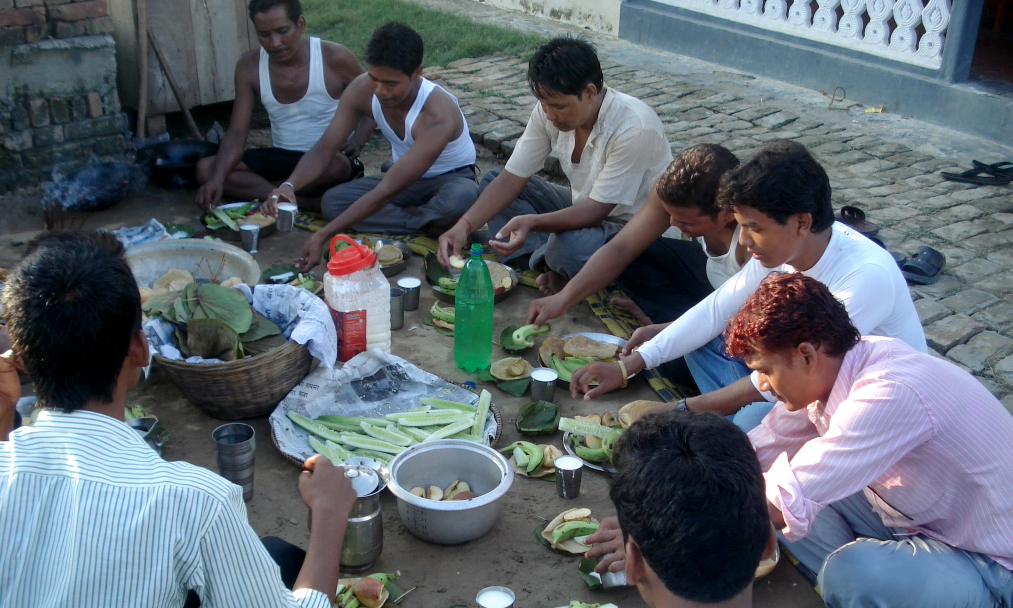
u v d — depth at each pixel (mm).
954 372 2271
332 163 5203
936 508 2340
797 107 7473
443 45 9070
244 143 5324
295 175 4910
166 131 6418
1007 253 5078
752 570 1611
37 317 1588
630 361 3365
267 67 5281
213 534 1595
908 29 7273
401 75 4461
